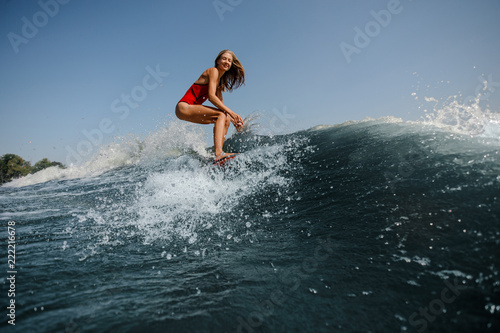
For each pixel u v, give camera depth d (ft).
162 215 6.97
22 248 5.35
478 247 3.36
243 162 10.48
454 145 6.53
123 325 2.91
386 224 4.40
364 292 3.16
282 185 7.84
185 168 12.67
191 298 3.39
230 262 4.27
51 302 3.37
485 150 5.68
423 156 6.40
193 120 11.44
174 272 4.09
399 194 5.14
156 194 9.07
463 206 4.14
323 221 5.16
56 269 4.31
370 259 3.71
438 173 5.33
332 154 9.37
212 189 8.57
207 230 5.75
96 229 6.38
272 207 6.48
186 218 6.57
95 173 20.47
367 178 6.41
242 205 6.98
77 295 3.53
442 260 3.35
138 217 7.04
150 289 3.64
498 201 3.95
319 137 13.23
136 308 3.22
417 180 5.39
